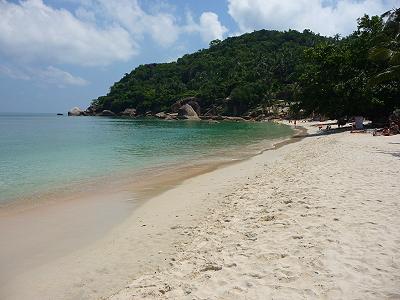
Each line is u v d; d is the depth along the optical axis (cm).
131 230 1082
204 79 15938
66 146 3509
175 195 1500
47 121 11544
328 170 1513
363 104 4256
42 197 1495
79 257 897
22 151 3064
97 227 1120
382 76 3225
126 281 761
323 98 4622
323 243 746
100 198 1477
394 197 1041
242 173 1914
